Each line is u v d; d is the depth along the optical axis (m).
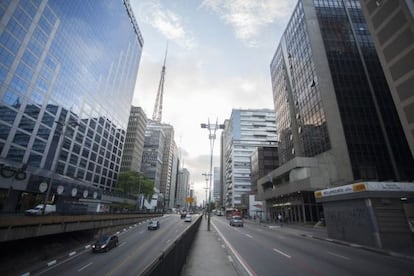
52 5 59.09
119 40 99.75
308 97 47.34
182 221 56.78
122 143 107.75
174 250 6.89
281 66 64.88
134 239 25.39
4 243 16.64
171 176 194.75
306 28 49.06
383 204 18.02
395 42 27.73
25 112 51.81
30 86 53.19
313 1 51.50
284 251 14.76
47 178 49.78
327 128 40.19
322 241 21.16
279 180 51.78
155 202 120.62
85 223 25.86
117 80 100.56
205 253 12.52
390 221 17.50
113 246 20.03
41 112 56.41
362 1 33.22
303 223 40.69
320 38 47.38
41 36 56.03
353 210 19.69
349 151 39.03
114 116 99.25
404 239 16.95
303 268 10.32
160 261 4.57
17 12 49.50
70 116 68.19
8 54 47.72
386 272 9.97
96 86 83.12
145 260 15.44
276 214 56.44
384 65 29.17
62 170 64.44
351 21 49.91
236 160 120.06
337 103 41.91
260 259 12.09
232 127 126.88
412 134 25.34
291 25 57.66
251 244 17.67
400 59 27.08
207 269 9.09
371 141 39.88
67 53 65.94
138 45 125.50
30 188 45.28
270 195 53.91
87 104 77.62
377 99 43.09
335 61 45.97
